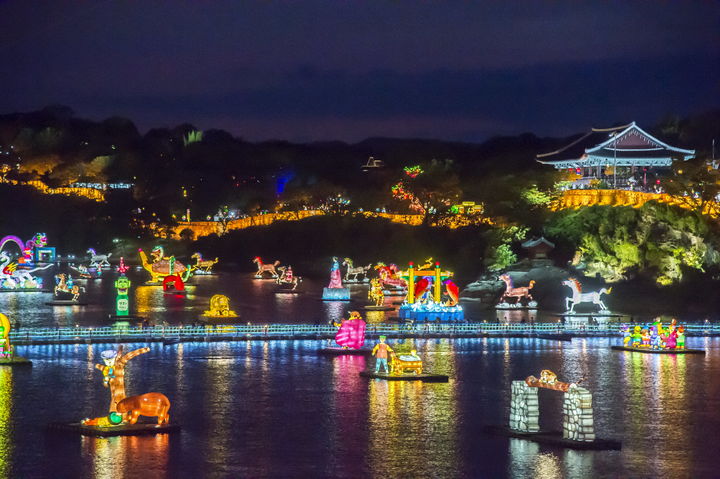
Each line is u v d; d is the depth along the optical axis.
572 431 64.69
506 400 79.19
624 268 180.62
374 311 162.12
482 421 71.31
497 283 180.50
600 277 181.12
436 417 72.56
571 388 64.81
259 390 83.12
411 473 57.94
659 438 66.81
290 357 103.19
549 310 165.25
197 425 69.50
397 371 90.62
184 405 76.50
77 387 83.69
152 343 113.69
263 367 96.00
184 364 97.56
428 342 118.38
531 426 67.19
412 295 144.50
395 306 170.88
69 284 177.25
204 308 166.00
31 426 68.44
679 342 110.12
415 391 83.06
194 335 116.75
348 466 59.28
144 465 58.75
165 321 143.50
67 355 102.50
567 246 195.62
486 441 65.38
